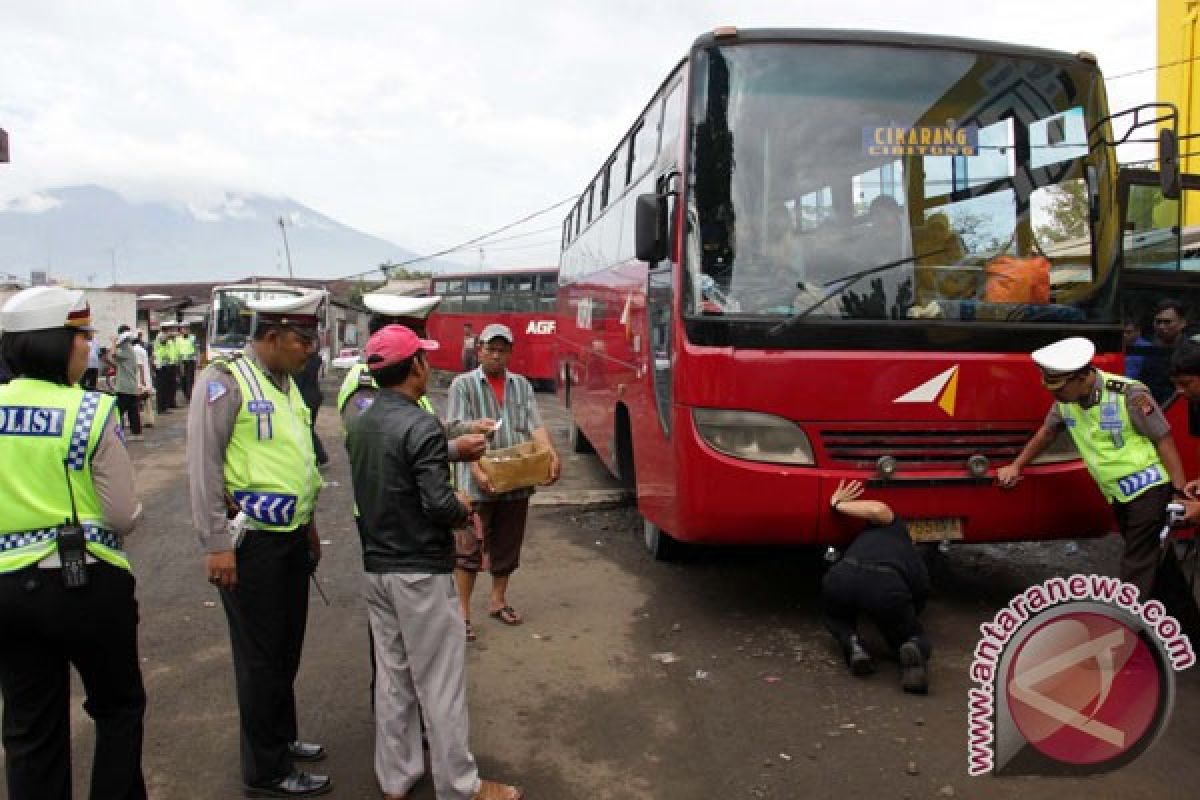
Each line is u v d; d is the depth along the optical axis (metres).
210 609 6.21
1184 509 4.47
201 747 4.21
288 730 3.98
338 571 7.14
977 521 5.25
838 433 5.14
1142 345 7.08
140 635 5.70
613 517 8.76
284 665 3.81
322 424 18.06
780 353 5.12
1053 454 5.32
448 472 3.50
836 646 5.35
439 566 3.50
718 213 5.32
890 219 5.36
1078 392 4.71
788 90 5.46
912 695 4.63
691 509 5.26
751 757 4.02
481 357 5.55
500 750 4.12
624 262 8.03
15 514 2.98
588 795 3.72
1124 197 6.51
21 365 3.05
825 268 5.27
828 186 5.37
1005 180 5.48
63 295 3.10
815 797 3.68
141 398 17.20
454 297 30.31
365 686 4.90
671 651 5.32
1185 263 8.38
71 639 3.02
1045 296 5.36
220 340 26.08
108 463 3.05
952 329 5.19
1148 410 4.62
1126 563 4.73
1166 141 5.42
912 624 4.71
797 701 4.59
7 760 3.08
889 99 5.49
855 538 5.14
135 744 3.27
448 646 3.51
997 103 5.56
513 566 5.84
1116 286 5.48
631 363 7.36
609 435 8.84
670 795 3.72
